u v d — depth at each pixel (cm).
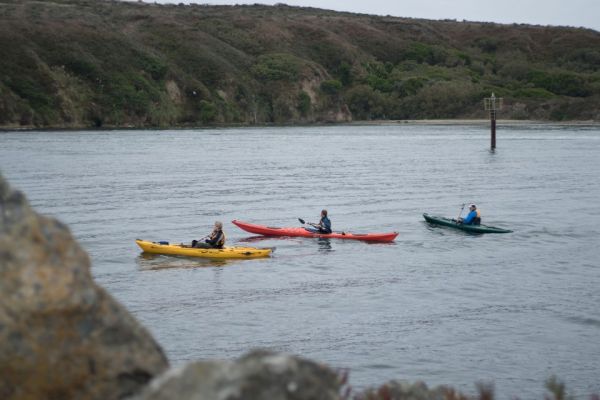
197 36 18100
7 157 7781
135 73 15250
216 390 594
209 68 17138
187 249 3250
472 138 12369
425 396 961
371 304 2525
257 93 17625
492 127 9925
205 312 2408
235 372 606
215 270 3028
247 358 636
